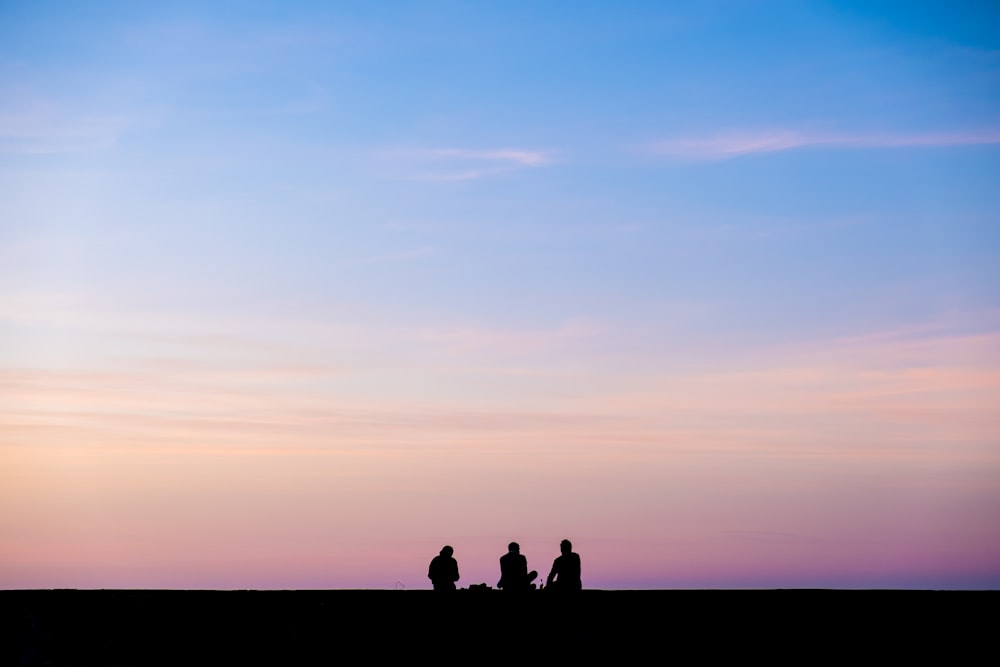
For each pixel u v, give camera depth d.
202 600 30.17
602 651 24.55
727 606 29.34
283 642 25.73
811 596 30.86
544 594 27.44
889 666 22.50
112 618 27.97
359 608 28.55
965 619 27.50
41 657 24.41
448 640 25.81
